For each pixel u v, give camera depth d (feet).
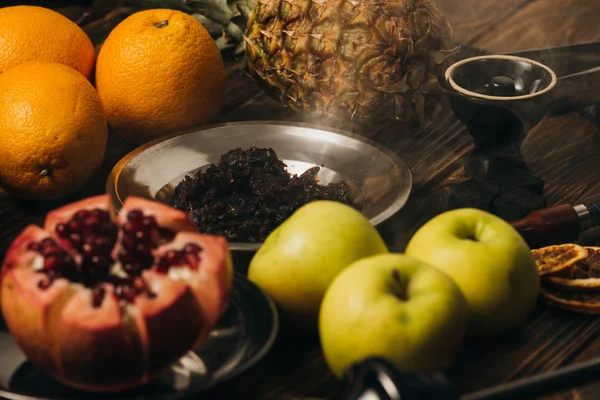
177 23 2.58
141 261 1.87
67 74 2.42
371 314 1.87
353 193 2.46
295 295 2.03
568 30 3.49
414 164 2.65
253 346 1.94
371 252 2.04
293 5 2.61
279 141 2.61
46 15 2.62
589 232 2.38
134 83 2.56
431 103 2.71
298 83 2.65
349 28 2.56
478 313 2.03
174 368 1.96
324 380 2.02
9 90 2.38
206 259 1.86
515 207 2.37
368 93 2.60
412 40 2.56
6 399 1.89
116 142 2.75
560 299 2.17
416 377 1.68
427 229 2.09
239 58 2.98
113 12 3.31
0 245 2.37
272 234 2.13
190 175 2.52
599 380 1.82
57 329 1.79
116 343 1.79
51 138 2.37
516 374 2.03
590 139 2.74
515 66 2.56
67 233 1.89
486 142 2.54
